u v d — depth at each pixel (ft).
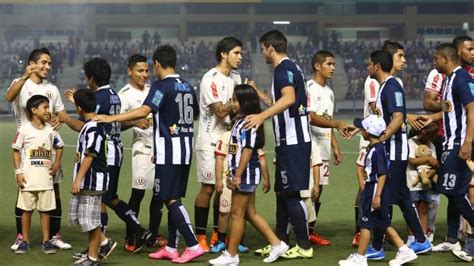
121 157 24.75
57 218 25.12
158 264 22.93
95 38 135.54
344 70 123.03
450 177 23.57
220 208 24.49
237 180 21.84
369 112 26.32
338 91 113.39
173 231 23.30
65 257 23.81
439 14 134.82
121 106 25.43
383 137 22.49
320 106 26.84
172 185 22.90
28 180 24.16
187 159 23.04
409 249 22.44
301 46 128.16
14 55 125.49
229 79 25.23
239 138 21.94
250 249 25.25
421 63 122.21
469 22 134.62
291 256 23.68
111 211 31.81
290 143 23.18
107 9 134.31
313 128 26.66
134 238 24.67
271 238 23.06
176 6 134.82
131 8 134.21
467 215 23.52
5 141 63.82
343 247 25.54
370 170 22.12
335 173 44.06
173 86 22.91
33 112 24.56
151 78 104.22
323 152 26.81
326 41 129.29
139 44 131.85
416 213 24.27
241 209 22.15
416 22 135.23
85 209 21.79
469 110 23.00
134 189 25.64
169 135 22.86
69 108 103.09
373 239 23.63
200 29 135.95
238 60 25.05
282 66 22.90
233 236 22.12
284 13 134.51
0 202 33.94
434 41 135.54
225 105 24.29
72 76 115.65
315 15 134.41
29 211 24.36
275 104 22.08
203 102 24.98
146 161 25.52
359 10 135.13
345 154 54.03
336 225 29.40
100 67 24.35
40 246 25.43
